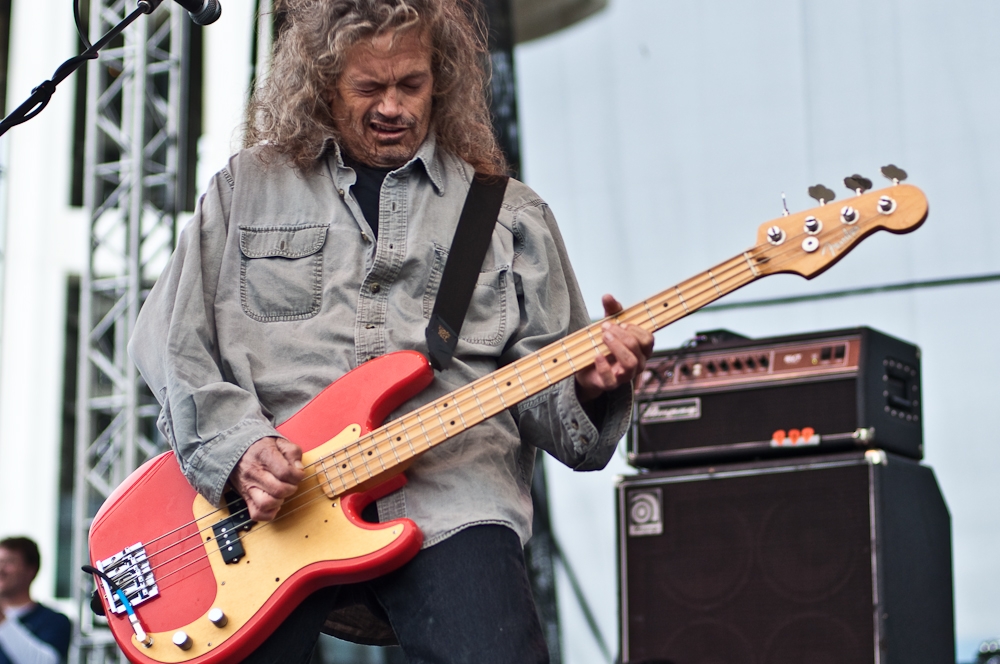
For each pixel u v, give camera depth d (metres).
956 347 6.04
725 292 2.24
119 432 6.95
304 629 2.22
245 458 2.17
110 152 8.34
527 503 2.36
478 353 2.33
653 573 3.79
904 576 3.55
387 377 2.24
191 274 2.37
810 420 3.71
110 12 7.27
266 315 2.37
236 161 2.51
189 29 7.66
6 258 8.06
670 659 3.70
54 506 7.88
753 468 3.71
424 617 2.10
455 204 2.45
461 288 2.35
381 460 2.19
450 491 2.21
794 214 2.27
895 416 3.76
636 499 3.87
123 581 2.27
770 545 3.63
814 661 3.50
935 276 6.16
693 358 3.95
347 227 2.40
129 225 7.03
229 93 7.61
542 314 2.39
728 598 3.66
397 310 2.33
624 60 7.03
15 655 5.93
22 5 8.11
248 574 2.21
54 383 7.99
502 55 7.25
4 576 6.06
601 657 6.49
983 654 4.57
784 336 3.82
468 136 2.57
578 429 2.24
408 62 2.39
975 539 5.76
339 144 2.48
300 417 2.27
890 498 3.55
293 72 2.47
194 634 2.19
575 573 6.63
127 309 6.99
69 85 8.14
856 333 3.72
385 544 2.11
